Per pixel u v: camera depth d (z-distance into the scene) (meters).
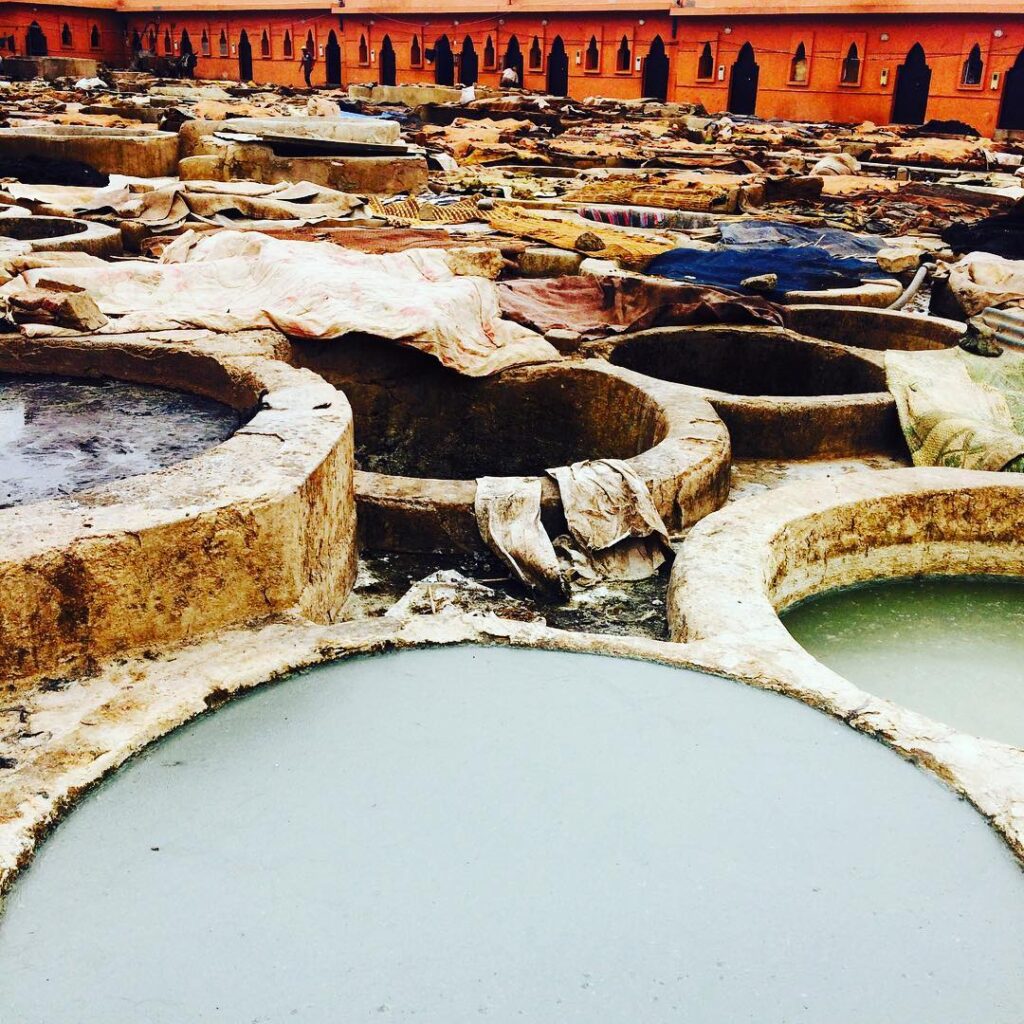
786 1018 2.24
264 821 2.75
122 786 2.87
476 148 22.91
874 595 4.86
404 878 2.58
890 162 25.12
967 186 21.12
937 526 4.99
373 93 33.25
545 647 3.55
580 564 4.84
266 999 2.26
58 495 4.31
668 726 3.16
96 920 2.45
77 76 38.00
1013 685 4.12
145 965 2.34
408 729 3.13
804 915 2.51
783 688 3.32
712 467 5.33
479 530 4.95
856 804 2.86
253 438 4.24
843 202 17.84
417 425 6.93
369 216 13.59
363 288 6.86
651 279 8.88
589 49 37.62
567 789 2.89
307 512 3.88
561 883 2.58
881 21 32.06
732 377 8.22
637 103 33.47
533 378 6.81
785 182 17.53
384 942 2.41
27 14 43.84
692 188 16.22
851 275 10.97
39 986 2.28
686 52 35.75
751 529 4.43
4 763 2.91
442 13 39.53
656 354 8.12
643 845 2.70
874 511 4.84
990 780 2.89
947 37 31.12
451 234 11.94
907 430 6.60
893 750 3.07
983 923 2.49
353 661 3.49
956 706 3.95
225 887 2.55
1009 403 6.85
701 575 4.02
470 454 7.00
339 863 2.62
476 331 7.04
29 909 2.47
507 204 14.73
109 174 16.25
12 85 32.59
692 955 2.39
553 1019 2.23
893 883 2.60
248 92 33.72
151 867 2.60
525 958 2.38
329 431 4.34
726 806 2.84
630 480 5.02
